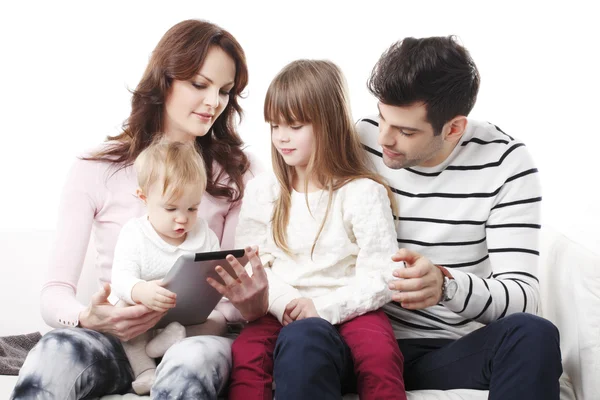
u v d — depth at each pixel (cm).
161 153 173
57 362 152
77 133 276
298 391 143
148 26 275
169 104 196
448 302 158
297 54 274
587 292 169
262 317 173
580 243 197
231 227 202
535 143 272
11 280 229
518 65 272
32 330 226
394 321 181
